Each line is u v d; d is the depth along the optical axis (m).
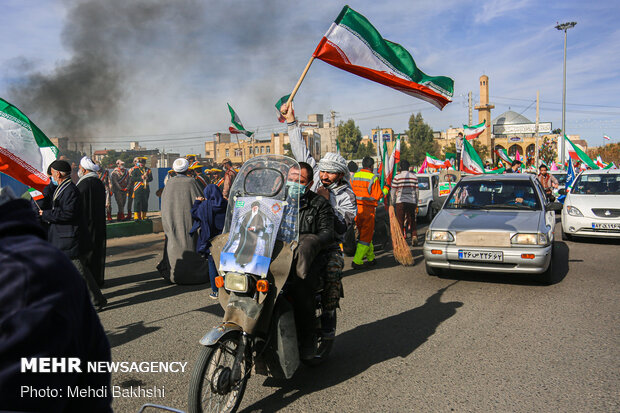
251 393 3.48
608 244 10.10
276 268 3.09
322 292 3.76
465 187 7.95
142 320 5.21
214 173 12.69
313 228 3.58
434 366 3.87
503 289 6.34
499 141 95.19
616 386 3.43
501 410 3.13
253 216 3.21
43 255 1.09
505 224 6.57
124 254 9.81
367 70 5.06
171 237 6.87
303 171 3.61
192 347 4.39
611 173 11.06
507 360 3.95
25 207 1.18
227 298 3.16
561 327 4.76
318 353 3.84
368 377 3.70
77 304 1.15
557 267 7.77
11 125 5.64
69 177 5.33
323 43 4.80
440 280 6.93
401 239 8.11
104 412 1.28
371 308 5.57
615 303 5.59
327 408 3.22
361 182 7.66
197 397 2.79
